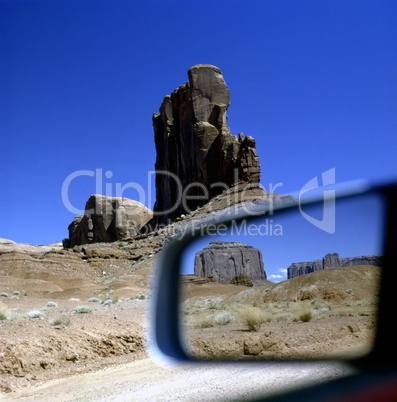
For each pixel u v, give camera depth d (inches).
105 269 4817.9
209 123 6589.6
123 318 903.1
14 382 486.0
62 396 420.2
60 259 4722.0
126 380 469.7
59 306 1674.5
